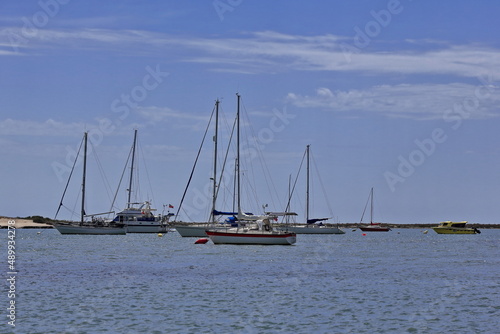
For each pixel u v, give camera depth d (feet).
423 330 129.18
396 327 131.34
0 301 153.58
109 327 128.36
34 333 123.03
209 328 128.57
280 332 126.00
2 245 360.28
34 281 188.55
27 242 399.03
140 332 124.67
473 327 132.16
